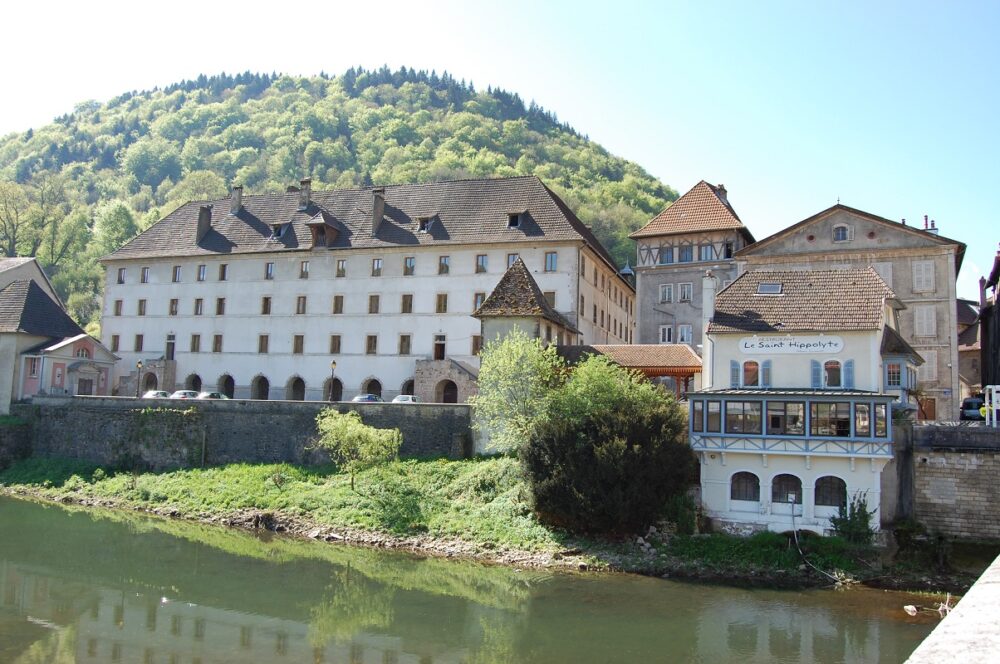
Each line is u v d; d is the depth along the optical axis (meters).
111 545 34.25
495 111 182.50
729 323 36.47
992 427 32.28
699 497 33.97
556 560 31.83
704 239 55.41
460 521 36.03
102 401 50.94
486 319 45.56
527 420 36.81
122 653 21.56
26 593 26.98
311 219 63.06
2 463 51.38
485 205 59.22
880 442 31.20
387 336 58.53
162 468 48.50
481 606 26.25
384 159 139.50
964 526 32.16
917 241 45.75
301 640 22.91
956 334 44.34
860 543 30.81
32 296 58.00
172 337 65.00
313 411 45.94
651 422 33.31
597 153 159.75
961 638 5.73
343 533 36.59
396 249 58.97
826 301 36.03
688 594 27.73
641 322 56.47
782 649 22.42
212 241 65.50
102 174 157.00
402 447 44.03
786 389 34.44
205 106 182.50
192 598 26.91
